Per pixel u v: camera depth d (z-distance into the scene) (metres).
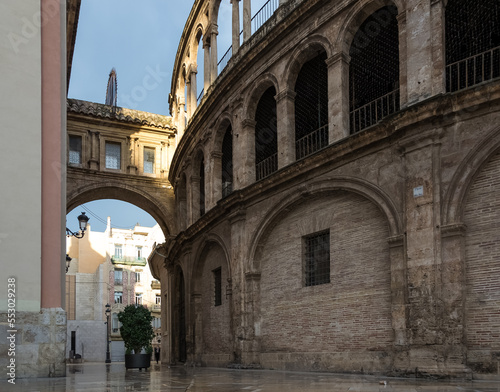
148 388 8.86
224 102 22.41
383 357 12.80
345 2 15.30
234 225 19.75
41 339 10.77
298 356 15.81
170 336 31.72
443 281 11.34
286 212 17.22
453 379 10.63
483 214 11.12
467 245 11.29
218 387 9.15
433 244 11.59
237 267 19.17
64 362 10.93
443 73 12.30
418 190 12.09
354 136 13.95
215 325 22.62
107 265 63.09
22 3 11.86
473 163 11.29
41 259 11.15
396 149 13.00
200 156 26.94
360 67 16.47
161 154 33.88
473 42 13.77
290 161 17.38
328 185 15.03
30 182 11.23
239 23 22.59
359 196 14.30
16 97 11.45
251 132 20.17
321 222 15.68
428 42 12.60
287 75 17.73
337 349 14.35
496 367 10.33
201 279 24.94
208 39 26.25
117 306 63.00
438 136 11.94
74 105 31.67
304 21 17.03
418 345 11.48
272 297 17.64
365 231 13.96
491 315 10.61
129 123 33.06
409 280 11.94
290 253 16.97
